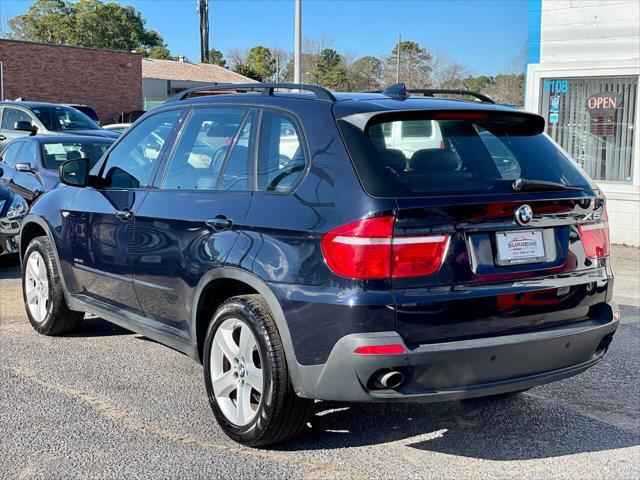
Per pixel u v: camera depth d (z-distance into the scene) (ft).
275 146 13.50
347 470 12.48
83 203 18.10
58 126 50.01
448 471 12.53
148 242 15.51
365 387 11.43
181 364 17.98
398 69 150.00
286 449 13.26
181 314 14.76
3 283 27.53
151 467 12.44
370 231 11.29
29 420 14.35
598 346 13.55
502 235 12.16
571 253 13.03
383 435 14.02
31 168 33.17
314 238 11.87
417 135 12.75
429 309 11.44
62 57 130.52
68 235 18.54
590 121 38.96
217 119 15.08
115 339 20.02
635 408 15.75
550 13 39.22
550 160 13.74
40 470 12.28
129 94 141.90
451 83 160.86
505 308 12.07
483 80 157.79
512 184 12.51
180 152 15.72
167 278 14.96
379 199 11.43
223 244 13.37
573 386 17.12
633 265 32.48
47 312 19.63
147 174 16.43
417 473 12.42
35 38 216.33
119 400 15.52
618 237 37.76
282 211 12.55
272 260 12.39
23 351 18.80
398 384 11.50
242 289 13.87
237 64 223.30
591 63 38.06
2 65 122.21
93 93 136.15
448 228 11.64
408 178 11.87
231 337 13.48
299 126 13.14
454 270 11.68
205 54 203.31
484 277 11.94
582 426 14.70
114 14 221.87
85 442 13.41
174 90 167.63
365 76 168.25
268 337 12.38
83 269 18.06
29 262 20.30
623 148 38.06
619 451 13.52
